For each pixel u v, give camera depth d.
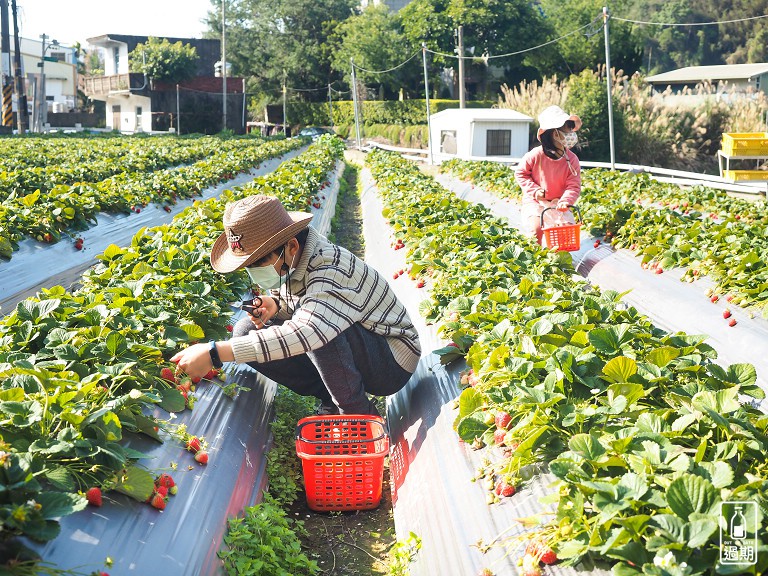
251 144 31.05
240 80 64.12
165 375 4.50
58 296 5.27
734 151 18.75
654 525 2.72
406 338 5.32
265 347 4.48
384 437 4.83
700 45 77.38
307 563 4.11
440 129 38.56
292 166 19.41
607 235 10.40
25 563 2.71
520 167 9.21
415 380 5.80
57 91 72.12
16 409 3.21
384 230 12.30
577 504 3.00
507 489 3.72
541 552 3.05
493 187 17.05
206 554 3.60
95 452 3.20
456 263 7.35
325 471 4.75
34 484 2.85
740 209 11.89
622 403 3.57
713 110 34.97
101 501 3.27
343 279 4.85
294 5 70.00
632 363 3.91
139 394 3.70
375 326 5.12
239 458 4.62
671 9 78.12
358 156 43.53
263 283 4.86
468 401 4.28
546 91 38.22
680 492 2.78
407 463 4.96
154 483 3.60
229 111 63.53
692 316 7.28
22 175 12.02
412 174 20.09
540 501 3.16
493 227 9.20
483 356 4.66
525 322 5.18
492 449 4.12
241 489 4.41
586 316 5.00
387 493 5.23
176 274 6.22
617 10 57.84
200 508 3.82
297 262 4.85
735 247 7.95
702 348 4.46
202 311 5.60
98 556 3.03
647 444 3.18
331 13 72.44
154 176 14.26
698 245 8.54
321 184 17.89
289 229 4.61
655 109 35.75
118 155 20.45
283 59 68.88
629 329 4.53
